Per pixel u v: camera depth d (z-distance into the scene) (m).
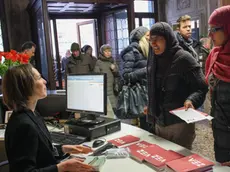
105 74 1.82
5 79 1.27
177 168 1.25
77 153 1.55
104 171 1.36
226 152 1.69
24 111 1.24
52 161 1.28
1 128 2.27
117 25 5.23
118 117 2.63
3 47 4.94
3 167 1.68
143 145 1.63
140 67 2.51
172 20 6.36
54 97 2.33
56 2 4.18
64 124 2.02
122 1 4.52
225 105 1.66
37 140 1.20
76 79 1.98
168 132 1.84
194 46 3.03
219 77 1.67
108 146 1.65
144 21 6.44
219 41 1.70
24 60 2.14
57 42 5.80
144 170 1.35
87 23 6.23
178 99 1.77
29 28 5.07
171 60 1.76
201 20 5.50
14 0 4.94
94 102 1.88
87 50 4.67
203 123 4.06
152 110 1.89
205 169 1.26
